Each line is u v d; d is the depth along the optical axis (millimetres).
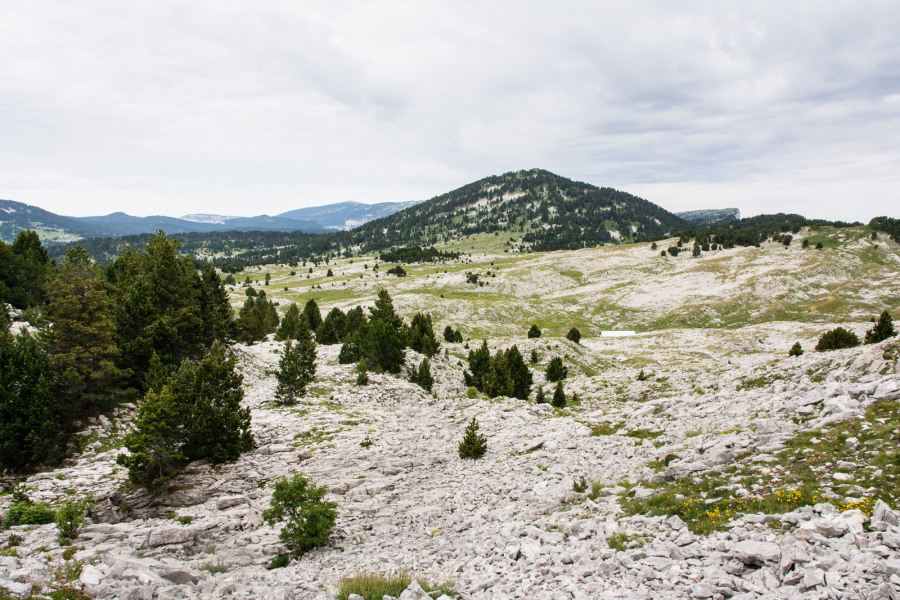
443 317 174125
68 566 15820
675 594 11367
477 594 13742
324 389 56094
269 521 24453
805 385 26500
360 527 24750
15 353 32094
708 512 15805
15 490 26453
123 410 39906
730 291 180750
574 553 14945
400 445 37750
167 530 22062
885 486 13836
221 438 32156
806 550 11758
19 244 81688
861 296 158250
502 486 27109
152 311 47594
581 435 33938
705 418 28734
